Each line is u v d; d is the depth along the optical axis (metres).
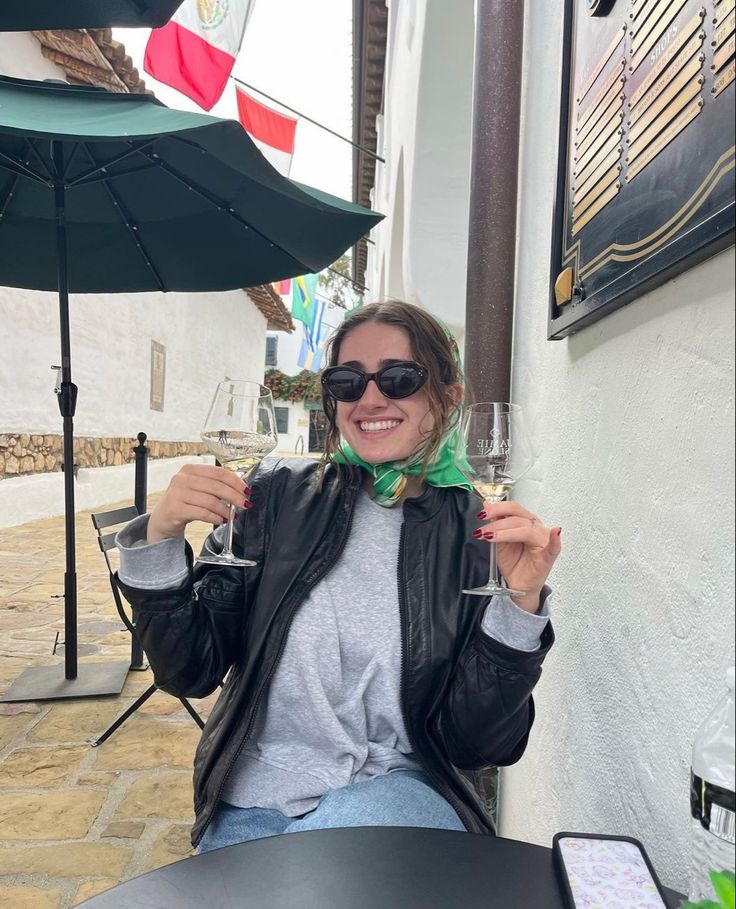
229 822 1.30
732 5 0.76
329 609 1.40
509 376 2.17
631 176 1.08
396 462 1.49
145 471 3.39
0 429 6.99
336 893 0.80
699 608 0.86
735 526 0.77
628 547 1.12
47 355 7.90
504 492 1.32
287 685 1.38
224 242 3.32
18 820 2.26
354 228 2.97
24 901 1.88
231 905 0.78
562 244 1.51
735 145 0.75
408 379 1.42
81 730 2.92
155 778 2.55
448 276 4.07
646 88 1.02
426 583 1.41
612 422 1.22
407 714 1.37
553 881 0.83
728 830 0.63
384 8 6.48
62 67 7.70
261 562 1.49
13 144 3.05
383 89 7.75
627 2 1.11
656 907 0.77
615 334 1.21
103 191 3.21
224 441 1.46
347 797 1.25
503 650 1.22
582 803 1.31
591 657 1.30
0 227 3.34
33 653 3.78
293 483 1.55
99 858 2.08
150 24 2.59
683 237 0.85
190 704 3.10
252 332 20.30
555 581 1.57
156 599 1.35
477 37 2.18
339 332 1.55
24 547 6.52
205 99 4.55
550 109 1.79
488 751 1.34
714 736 0.66
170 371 12.85
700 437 0.87
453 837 0.92
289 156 6.22
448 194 4.04
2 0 2.45
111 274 3.55
